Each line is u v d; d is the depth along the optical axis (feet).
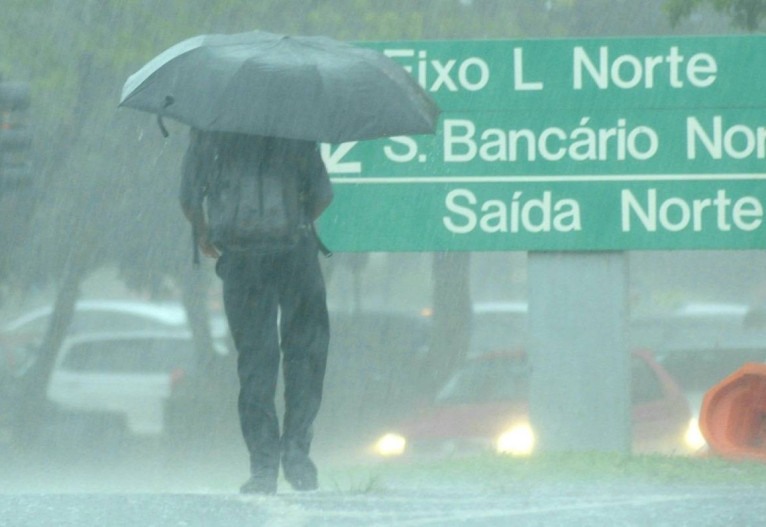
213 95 74.28
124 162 295.48
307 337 79.82
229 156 75.92
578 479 92.63
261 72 74.54
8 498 74.13
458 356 297.94
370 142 123.34
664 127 122.42
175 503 72.33
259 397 78.95
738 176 122.01
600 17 278.67
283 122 74.02
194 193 77.41
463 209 123.24
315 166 77.87
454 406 191.62
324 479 99.19
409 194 123.34
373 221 123.44
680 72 122.31
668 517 67.87
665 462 103.09
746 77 121.90
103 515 68.85
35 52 272.31
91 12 272.31
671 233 122.31
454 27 268.41
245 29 267.39
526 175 123.03
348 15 267.18
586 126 122.83
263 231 75.05
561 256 123.65
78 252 309.22
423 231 123.34
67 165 294.66
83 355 332.39
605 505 72.28
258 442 79.00
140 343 336.08
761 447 112.57
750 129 121.90
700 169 122.31
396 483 93.97
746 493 77.92
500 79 123.13
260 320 78.69
